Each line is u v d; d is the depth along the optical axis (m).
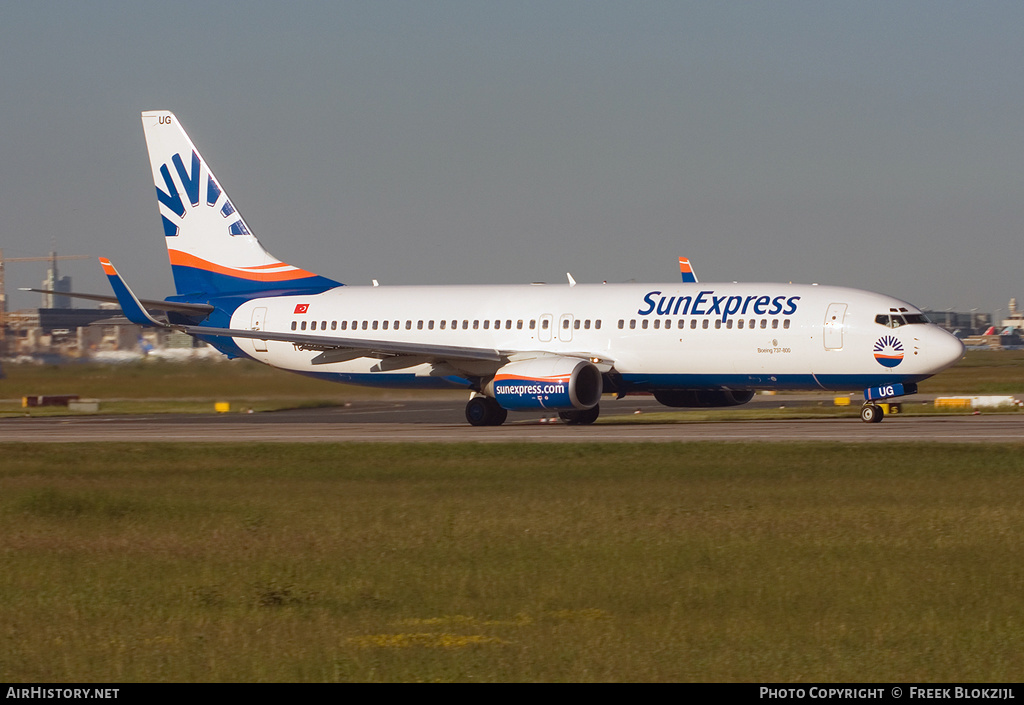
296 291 192.38
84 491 97.06
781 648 47.59
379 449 128.38
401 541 72.00
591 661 46.03
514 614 54.03
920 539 69.12
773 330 156.00
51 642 50.28
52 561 68.00
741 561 64.25
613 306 166.75
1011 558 63.78
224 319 193.62
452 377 179.50
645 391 171.12
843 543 68.44
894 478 95.06
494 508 83.38
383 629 51.56
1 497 94.44
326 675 44.97
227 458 123.00
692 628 50.75
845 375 154.00
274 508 86.19
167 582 61.94
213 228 197.25
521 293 175.50
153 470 113.06
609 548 68.50
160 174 199.50
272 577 62.78
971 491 87.38
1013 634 49.28
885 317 152.38
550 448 124.00
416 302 181.62
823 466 103.69
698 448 120.25
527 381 160.12
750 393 173.12
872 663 45.56
